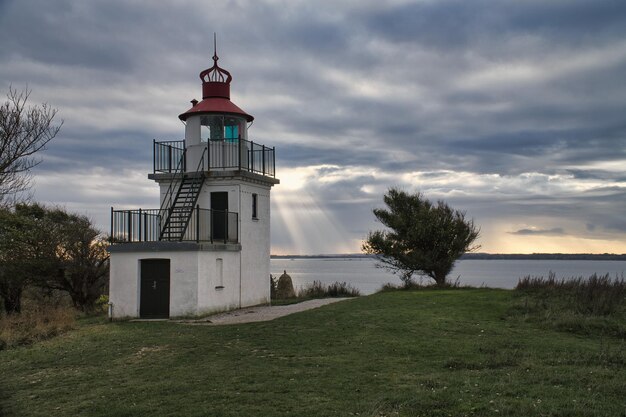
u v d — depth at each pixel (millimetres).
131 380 12555
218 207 26219
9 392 12297
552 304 19781
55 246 36812
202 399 10625
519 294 22297
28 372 14258
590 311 18516
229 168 26156
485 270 158000
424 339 15492
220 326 19469
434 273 34500
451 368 12344
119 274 23578
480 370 12039
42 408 10938
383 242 34625
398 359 13258
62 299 39969
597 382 10531
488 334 16156
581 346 14227
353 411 9562
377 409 9469
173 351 15367
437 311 19953
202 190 26281
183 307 22688
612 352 13266
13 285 36250
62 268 36781
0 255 35562
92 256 37938
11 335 18969
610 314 18047
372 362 13016
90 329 20547
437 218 33812
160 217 25672
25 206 37406
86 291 37812
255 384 11461
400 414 9258
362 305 22422
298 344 15359
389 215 35188
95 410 10547
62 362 15125
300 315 20438
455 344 14742
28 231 35906
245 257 26406
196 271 22625
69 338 18812
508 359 12727
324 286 38594
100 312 31469
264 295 28094
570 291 21562
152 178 26641
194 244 22578
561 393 9914
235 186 25906
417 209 35094
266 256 28438
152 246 23047
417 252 33500
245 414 9664
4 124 24656
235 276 25578
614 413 8836
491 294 23391
